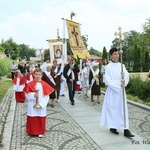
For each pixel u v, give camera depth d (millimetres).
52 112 8625
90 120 7410
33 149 5020
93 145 5199
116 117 5754
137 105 9594
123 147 5055
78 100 11312
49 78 9297
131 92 12953
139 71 37938
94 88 10414
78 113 8445
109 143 5301
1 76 27703
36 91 5680
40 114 5805
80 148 5027
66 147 5102
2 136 5812
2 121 7289
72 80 9969
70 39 11742
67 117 7844
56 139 5629
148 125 6785
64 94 13156
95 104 10227
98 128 6477
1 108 9406
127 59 63312
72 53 11703
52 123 7070
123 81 5594
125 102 5695
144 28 27625
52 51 16594
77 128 6527
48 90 5844
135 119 7480
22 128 6617
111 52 5816
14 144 5344
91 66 10711
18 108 9648
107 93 5906
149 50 38750
